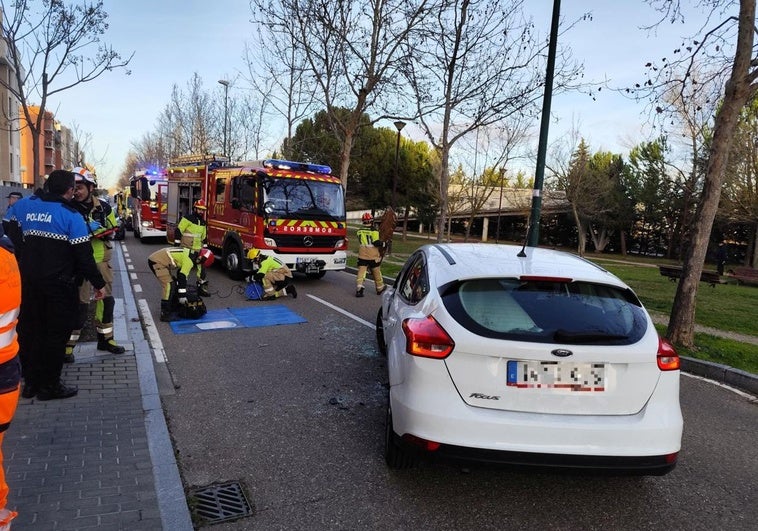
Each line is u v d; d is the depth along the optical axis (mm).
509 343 3055
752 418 5188
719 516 3377
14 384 2604
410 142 40250
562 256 4121
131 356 5754
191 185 15297
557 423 3006
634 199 40156
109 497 3113
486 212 42531
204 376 5605
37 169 11531
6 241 2795
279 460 3842
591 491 3613
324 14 15211
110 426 4066
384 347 6430
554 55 10516
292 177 11516
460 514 3268
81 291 5863
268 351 6613
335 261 12086
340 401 5016
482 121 13711
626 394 3082
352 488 3506
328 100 16547
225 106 27781
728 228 36406
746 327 9742
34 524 2812
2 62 23484
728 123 7102
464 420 3031
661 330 8805
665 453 3041
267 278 10039
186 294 8133
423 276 4102
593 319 3213
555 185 34469
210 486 3455
